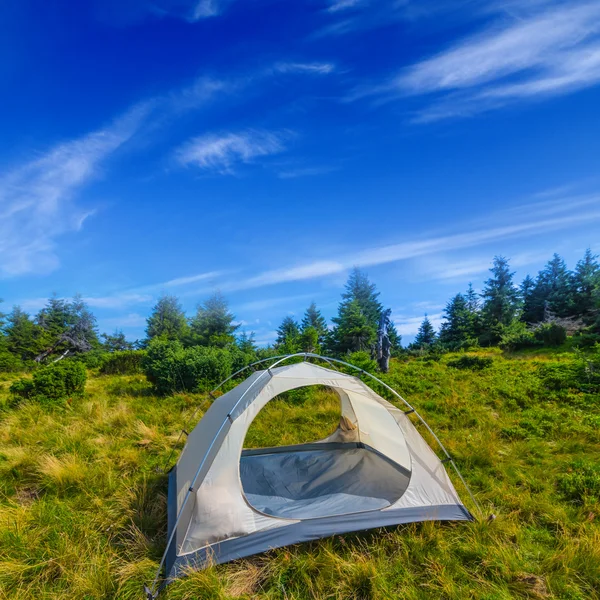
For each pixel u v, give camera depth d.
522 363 13.66
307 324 34.44
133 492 4.47
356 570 3.06
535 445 5.81
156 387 11.38
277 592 2.96
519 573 3.04
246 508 3.45
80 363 11.23
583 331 20.97
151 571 3.14
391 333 32.50
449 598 2.85
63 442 6.20
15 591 2.98
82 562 3.25
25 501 4.52
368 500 3.95
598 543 3.32
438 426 7.06
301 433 6.77
